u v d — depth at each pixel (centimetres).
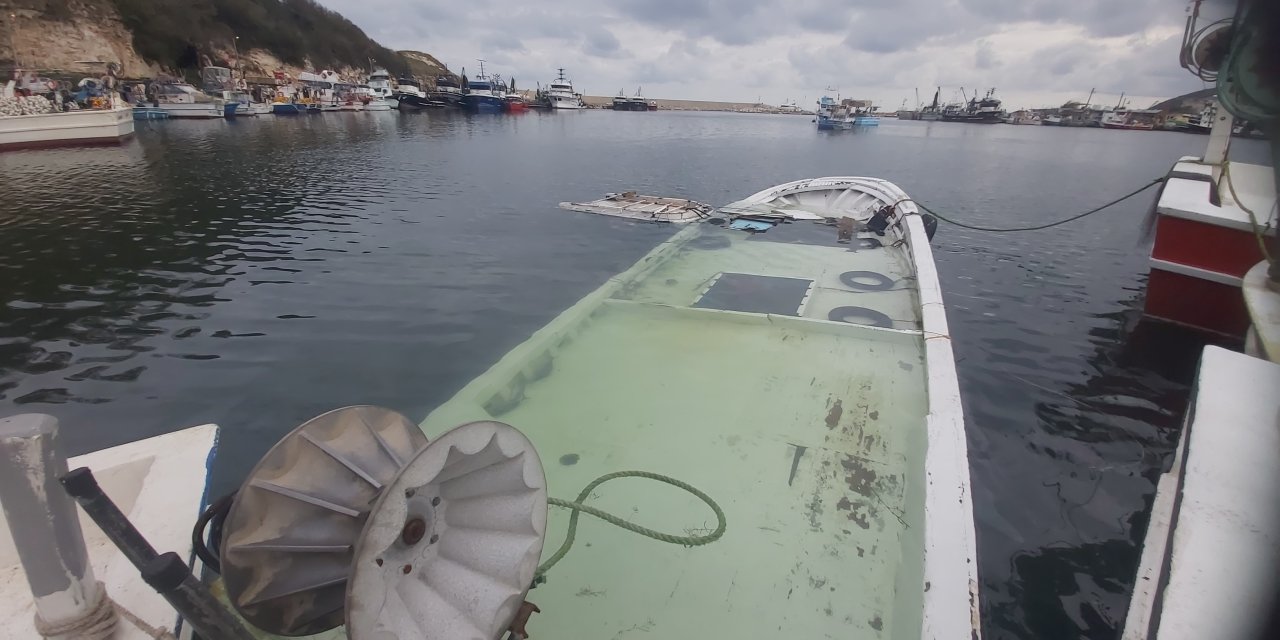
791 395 444
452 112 7975
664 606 271
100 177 2052
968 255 1304
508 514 210
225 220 1462
